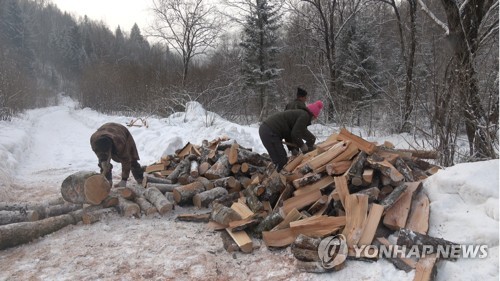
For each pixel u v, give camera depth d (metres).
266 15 21.53
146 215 5.29
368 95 18.41
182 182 6.27
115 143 5.71
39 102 44.03
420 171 4.92
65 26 78.31
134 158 6.27
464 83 5.90
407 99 13.54
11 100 19.70
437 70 6.90
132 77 25.83
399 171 4.59
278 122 5.34
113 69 29.44
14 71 24.36
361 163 4.49
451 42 6.79
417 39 14.68
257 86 21.94
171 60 31.88
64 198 5.10
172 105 19.55
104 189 5.16
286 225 4.29
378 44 21.39
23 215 4.75
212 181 5.93
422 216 3.91
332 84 19.25
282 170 5.17
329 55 19.80
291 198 4.62
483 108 5.98
